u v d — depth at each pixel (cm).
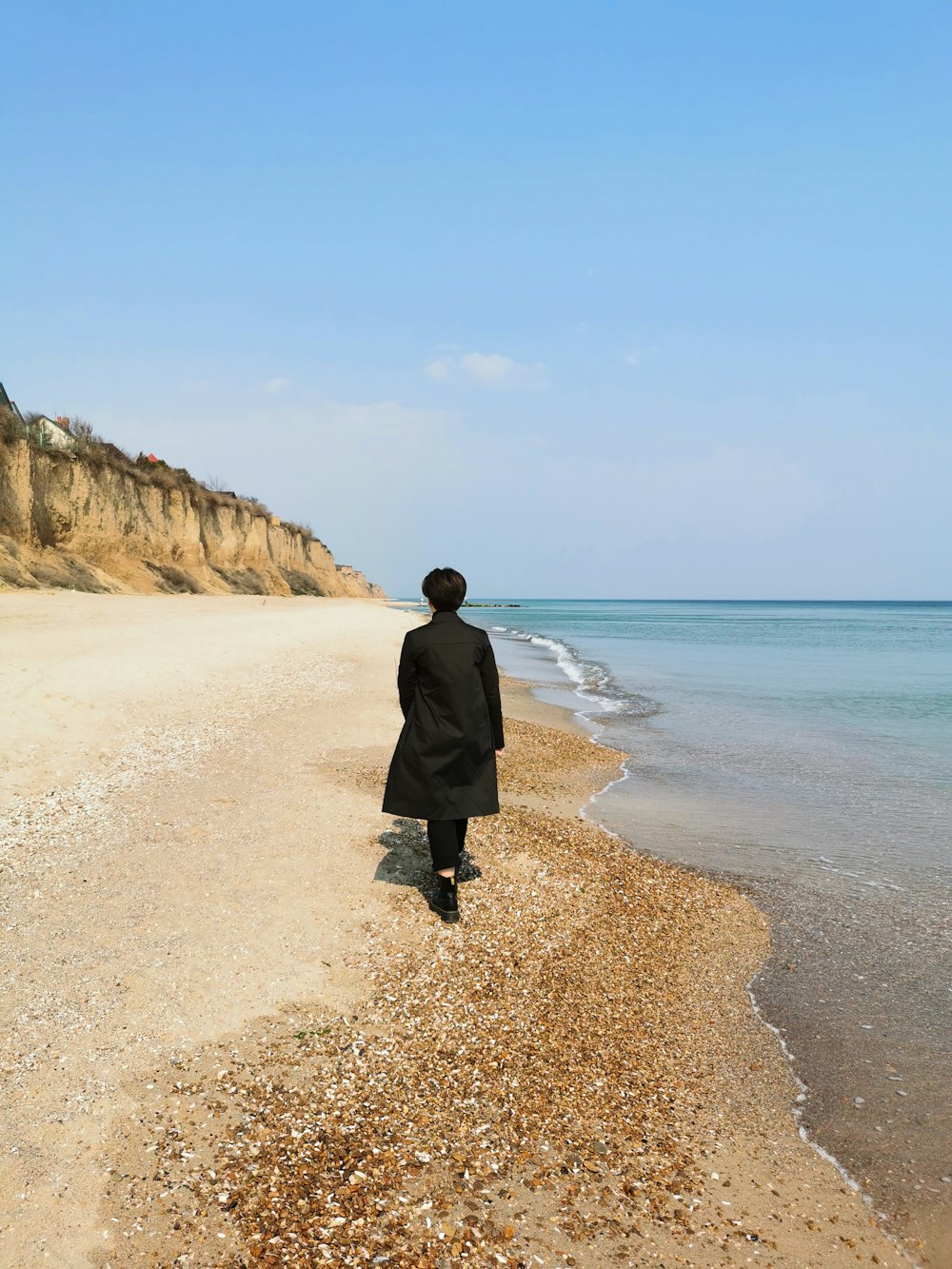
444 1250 264
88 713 983
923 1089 395
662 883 649
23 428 3172
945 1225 304
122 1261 247
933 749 1252
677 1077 393
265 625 2495
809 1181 325
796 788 998
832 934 580
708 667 2772
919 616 12194
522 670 2612
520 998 436
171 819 670
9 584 2597
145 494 4091
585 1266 266
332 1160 298
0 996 389
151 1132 305
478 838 675
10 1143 292
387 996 419
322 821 683
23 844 598
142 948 446
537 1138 327
